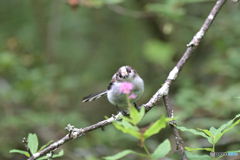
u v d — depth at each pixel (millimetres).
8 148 10891
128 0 14195
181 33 12852
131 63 15312
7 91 11211
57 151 10711
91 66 15828
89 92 14672
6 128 11219
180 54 12797
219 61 10906
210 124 9016
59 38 15188
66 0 9430
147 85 13641
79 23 15719
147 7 9648
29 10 15320
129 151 2838
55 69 12281
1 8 15461
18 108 11773
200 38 4887
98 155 10719
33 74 11266
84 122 11859
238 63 10586
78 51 15844
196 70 12711
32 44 13266
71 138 4406
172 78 4715
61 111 12578
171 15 9031
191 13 12898
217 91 9883
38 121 11039
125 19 15422
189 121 9508
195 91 10242
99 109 15375
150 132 2828
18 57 11570
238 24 11188
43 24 14289
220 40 11102
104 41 16109
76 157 10297
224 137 9336
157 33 12727
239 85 9773
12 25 14984
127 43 15812
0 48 11594
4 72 11289
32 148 4254
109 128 11750
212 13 5043
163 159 8680
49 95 11875
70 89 13008
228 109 9203
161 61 10734
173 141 10023
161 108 10320
